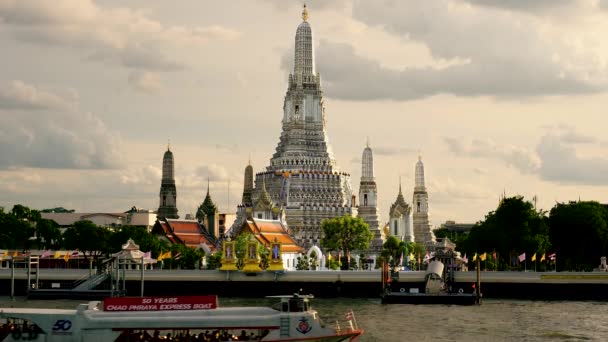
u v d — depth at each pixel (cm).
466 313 16062
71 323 10131
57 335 10138
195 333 10369
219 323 10194
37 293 19388
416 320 14875
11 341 10169
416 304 18188
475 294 18200
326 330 10356
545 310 16700
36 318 10156
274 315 10269
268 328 10225
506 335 13050
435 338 12744
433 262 19950
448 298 18162
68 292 19388
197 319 10169
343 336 10406
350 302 18850
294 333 10275
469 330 13575
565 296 19800
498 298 19962
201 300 10400
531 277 19975
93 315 10169
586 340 12588
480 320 14875
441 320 14875
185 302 10338
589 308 17150
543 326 14075
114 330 10138
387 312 16300
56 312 10231
